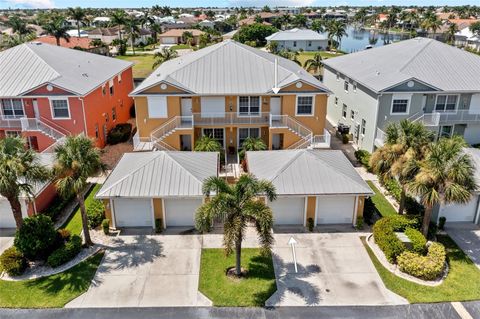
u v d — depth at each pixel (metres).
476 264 21.30
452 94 33.53
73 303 18.56
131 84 48.56
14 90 32.41
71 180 20.38
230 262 21.38
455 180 20.50
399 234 22.41
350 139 39.16
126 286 19.61
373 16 198.62
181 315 17.84
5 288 19.48
